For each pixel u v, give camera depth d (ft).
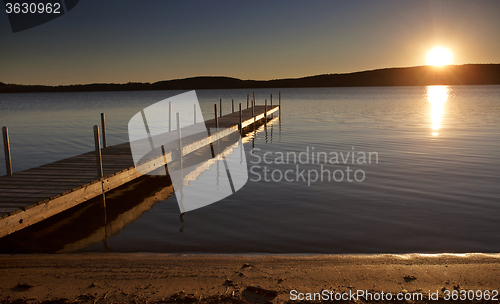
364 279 13.35
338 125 75.41
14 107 153.79
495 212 22.16
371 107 131.03
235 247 17.52
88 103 189.16
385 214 22.17
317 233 19.24
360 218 21.50
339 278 13.43
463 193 26.27
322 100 187.52
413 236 18.66
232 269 14.28
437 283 13.00
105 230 20.29
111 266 14.67
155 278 13.48
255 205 24.47
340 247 17.38
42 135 63.21
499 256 15.48
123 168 26.40
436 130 64.18
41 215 18.58
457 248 17.12
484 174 31.76
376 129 67.21
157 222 21.48
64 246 18.03
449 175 31.65
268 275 13.73
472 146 46.75
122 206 24.90
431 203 24.17
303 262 14.97
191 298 11.85
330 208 23.50
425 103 150.30
